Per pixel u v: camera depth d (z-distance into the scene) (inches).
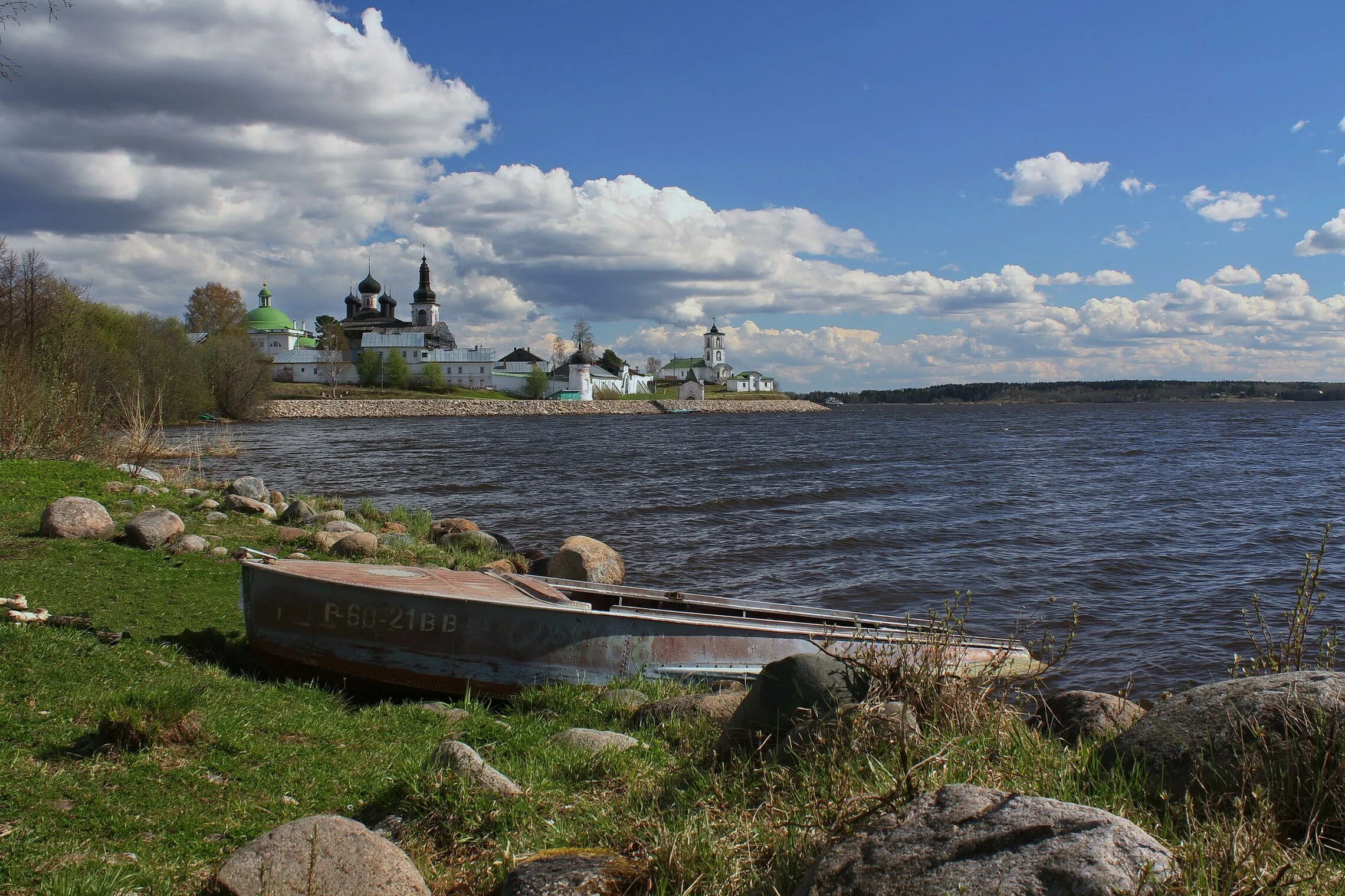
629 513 1214.9
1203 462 2085.4
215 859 201.2
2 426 942.4
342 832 179.2
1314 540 985.5
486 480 1631.4
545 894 169.3
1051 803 145.3
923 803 155.9
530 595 422.0
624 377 7317.9
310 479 1598.2
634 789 241.3
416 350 6043.3
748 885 169.8
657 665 406.0
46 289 2267.5
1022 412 7824.8
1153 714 203.2
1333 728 176.2
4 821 207.5
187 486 1065.5
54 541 573.9
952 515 1208.2
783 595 754.8
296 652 377.4
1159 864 131.0
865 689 252.2
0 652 323.9
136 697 271.1
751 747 242.8
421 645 376.5
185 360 3125.0
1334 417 5442.9
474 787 227.9
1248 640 592.1
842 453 2412.6
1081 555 916.0
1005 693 281.9
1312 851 163.2
